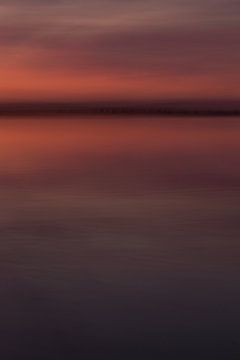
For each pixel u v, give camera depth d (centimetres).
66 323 704
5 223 1055
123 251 945
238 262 908
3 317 716
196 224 1068
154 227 1052
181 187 1271
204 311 740
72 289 798
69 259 906
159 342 661
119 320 715
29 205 1159
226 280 840
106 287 807
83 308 745
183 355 639
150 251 950
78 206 1148
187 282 827
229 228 1054
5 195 1212
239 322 711
